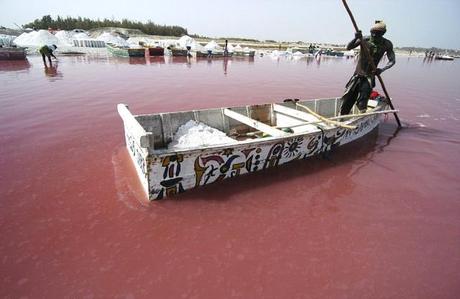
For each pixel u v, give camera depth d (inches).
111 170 193.9
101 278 112.3
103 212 149.9
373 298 110.2
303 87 579.5
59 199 160.1
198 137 191.6
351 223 153.9
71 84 487.5
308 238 140.3
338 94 523.2
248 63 1086.4
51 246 126.9
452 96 546.9
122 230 137.6
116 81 535.8
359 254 132.1
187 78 615.2
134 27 2532.0
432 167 226.5
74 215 147.3
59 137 250.8
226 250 129.3
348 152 247.8
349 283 116.1
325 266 123.9
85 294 105.7
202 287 110.7
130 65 810.2
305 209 163.0
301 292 110.7
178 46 1323.8
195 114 220.4
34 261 118.9
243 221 149.1
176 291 108.4
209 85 542.6
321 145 222.8
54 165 199.3
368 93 258.2
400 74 938.1
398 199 179.3
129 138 185.0
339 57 1830.7
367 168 219.6
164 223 143.6
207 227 142.9
